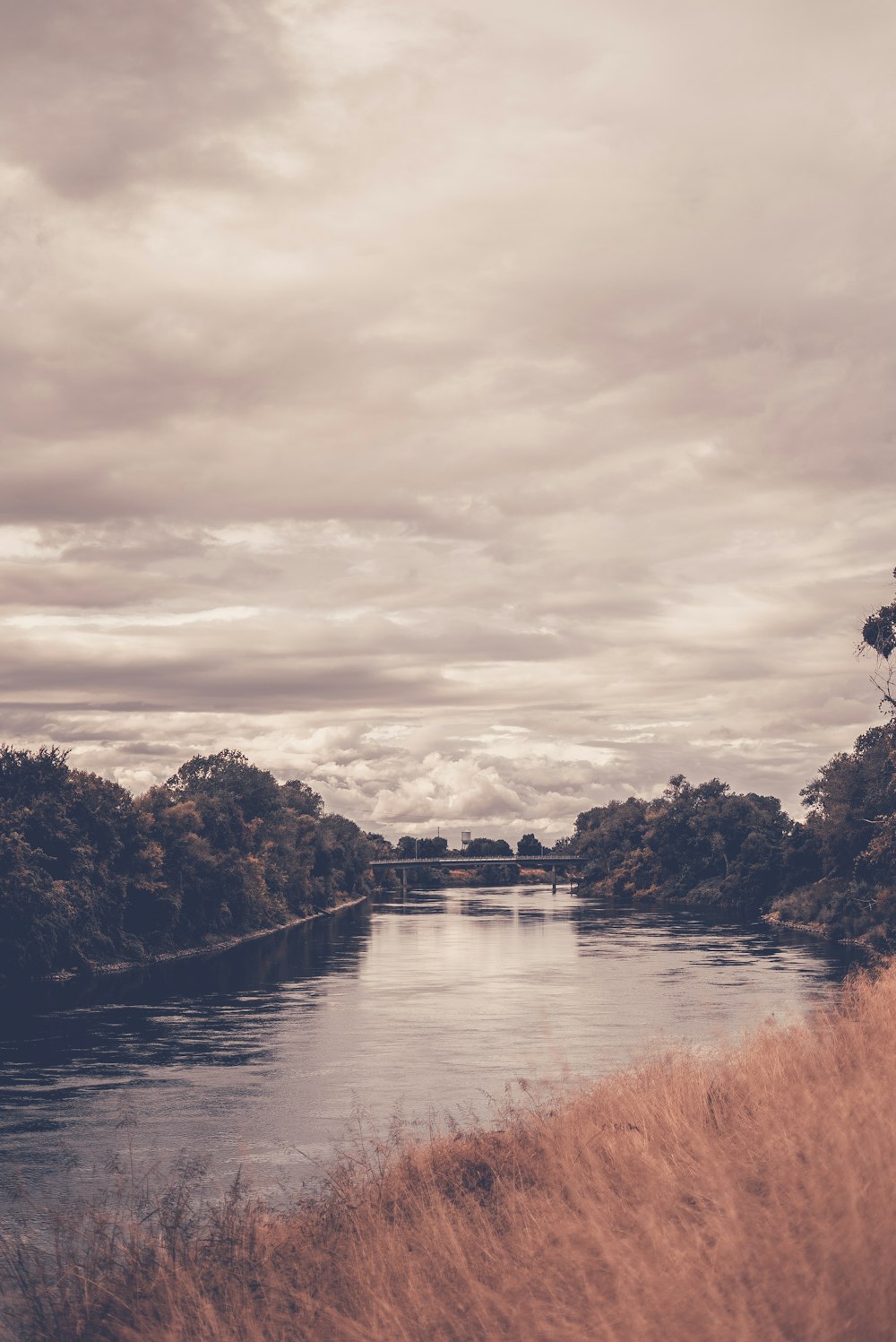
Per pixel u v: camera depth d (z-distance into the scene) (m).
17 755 93.12
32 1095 40.97
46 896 82.75
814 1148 9.95
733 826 188.00
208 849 119.94
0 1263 14.11
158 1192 18.88
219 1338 10.09
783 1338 7.21
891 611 84.00
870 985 20.02
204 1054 49.31
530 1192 12.90
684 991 65.56
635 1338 7.61
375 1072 43.75
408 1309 9.57
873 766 116.31
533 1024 54.62
